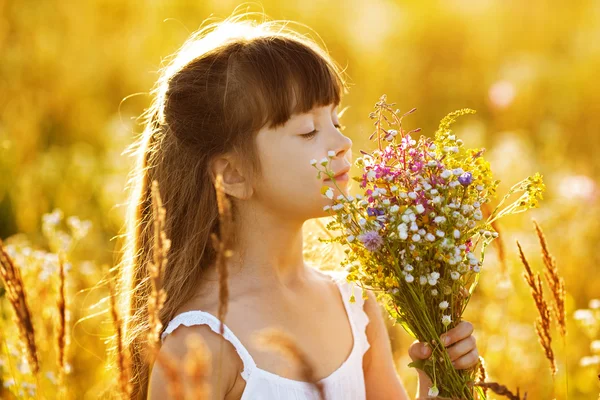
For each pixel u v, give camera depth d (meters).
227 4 7.51
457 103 6.72
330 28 7.34
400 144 1.66
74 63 6.53
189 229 1.90
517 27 8.02
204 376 1.63
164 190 1.96
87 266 3.36
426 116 6.64
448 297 1.68
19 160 4.95
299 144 1.77
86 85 6.36
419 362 1.72
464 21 7.88
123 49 6.80
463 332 1.68
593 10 8.19
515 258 3.34
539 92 6.75
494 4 8.08
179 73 1.94
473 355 1.71
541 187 1.64
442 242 1.54
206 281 1.88
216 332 1.72
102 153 5.67
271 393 1.72
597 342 2.51
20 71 6.22
